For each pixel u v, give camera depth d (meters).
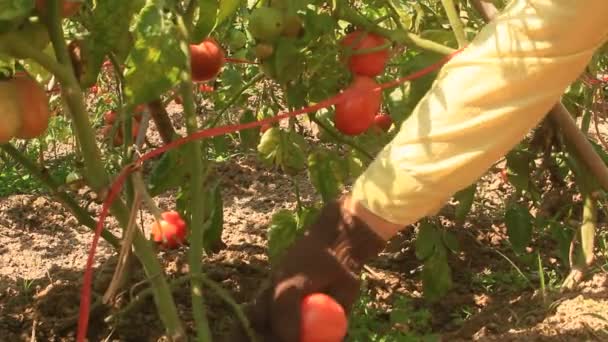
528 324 2.26
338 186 2.21
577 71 1.65
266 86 2.48
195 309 1.83
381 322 2.36
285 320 1.69
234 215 3.00
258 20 1.92
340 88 2.05
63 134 3.34
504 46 1.63
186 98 1.85
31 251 2.79
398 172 1.67
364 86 1.93
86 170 1.74
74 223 2.97
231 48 2.48
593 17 1.60
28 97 1.69
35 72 2.03
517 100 1.63
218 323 2.34
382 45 1.93
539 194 2.58
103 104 3.44
